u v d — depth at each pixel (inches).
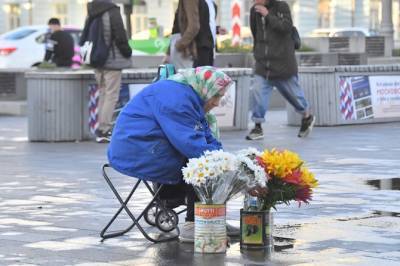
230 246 285.3
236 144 574.9
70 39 986.7
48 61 989.8
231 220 325.1
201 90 287.6
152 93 289.1
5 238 300.5
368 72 714.2
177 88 287.0
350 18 2517.2
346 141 589.0
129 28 1186.0
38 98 621.3
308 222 319.9
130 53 597.9
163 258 269.4
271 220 283.6
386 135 627.8
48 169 474.3
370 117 717.3
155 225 311.4
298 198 282.4
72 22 2428.6
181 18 545.3
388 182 413.7
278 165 276.5
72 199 379.6
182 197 307.7
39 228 318.0
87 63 593.3
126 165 289.9
